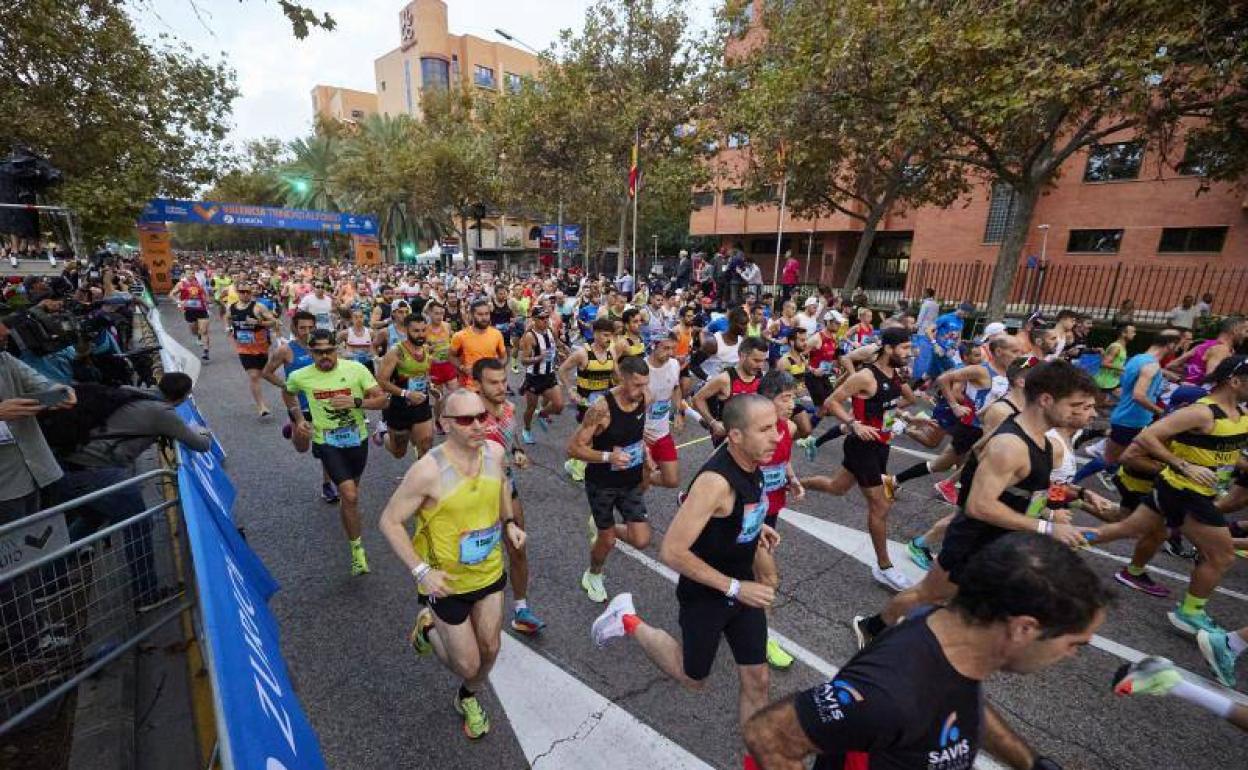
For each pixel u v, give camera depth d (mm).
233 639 2389
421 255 46250
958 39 9102
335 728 2916
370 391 4434
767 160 14977
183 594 3441
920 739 1335
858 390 4156
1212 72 7730
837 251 29672
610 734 2918
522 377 11539
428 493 2648
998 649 1343
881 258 29266
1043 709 3145
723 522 2469
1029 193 11516
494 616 2844
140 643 3426
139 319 10773
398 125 43781
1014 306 19078
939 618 1423
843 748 1363
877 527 4223
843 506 5762
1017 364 4199
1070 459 4145
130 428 3598
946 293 21234
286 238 73125
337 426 4297
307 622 3754
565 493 5965
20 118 12812
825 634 3732
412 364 5742
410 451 7219
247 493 5797
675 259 41781
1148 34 7895
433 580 2594
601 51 19688
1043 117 10016
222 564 2932
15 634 2799
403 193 39844
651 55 19828
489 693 3184
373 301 13273
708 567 2383
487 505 2762
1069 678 3393
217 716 1852
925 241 23344
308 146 50469
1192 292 17703
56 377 5332
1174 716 3105
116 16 8906
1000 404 3896
